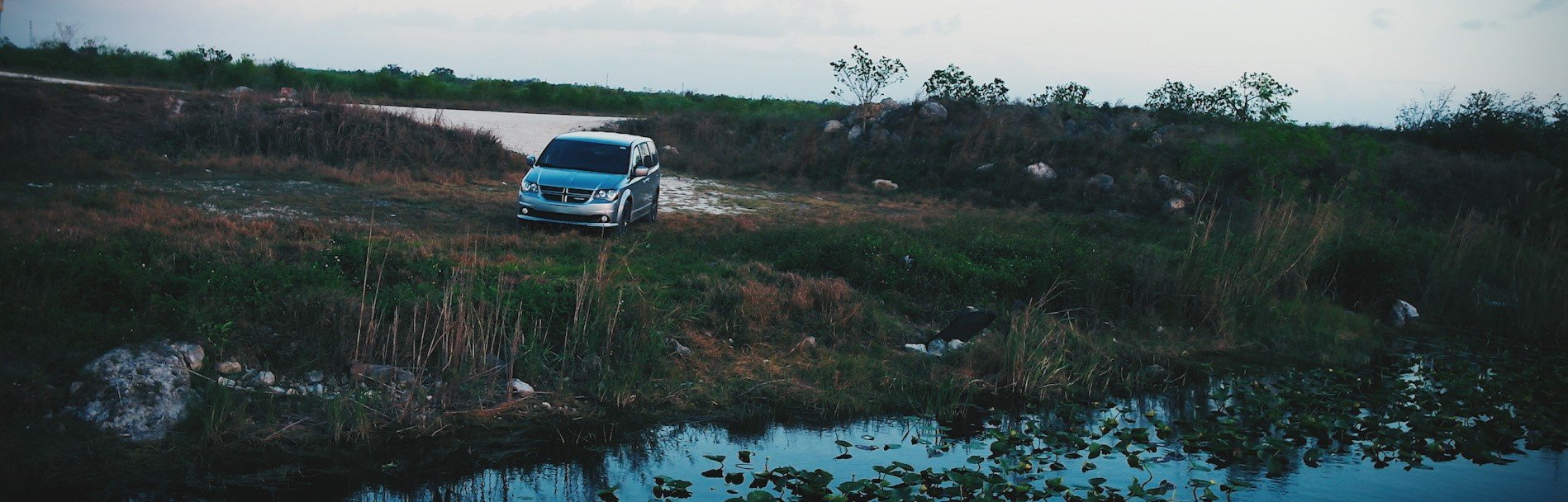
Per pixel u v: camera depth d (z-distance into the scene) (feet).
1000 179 75.82
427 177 64.44
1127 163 76.38
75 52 117.70
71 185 48.70
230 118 68.90
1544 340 40.06
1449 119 101.35
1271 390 30.40
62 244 29.91
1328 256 45.29
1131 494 20.02
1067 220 61.00
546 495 19.51
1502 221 66.44
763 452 22.71
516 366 26.07
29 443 19.36
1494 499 20.88
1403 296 45.06
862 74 93.09
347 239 36.65
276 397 22.90
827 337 32.22
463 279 30.22
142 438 20.38
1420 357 36.06
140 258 29.89
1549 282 44.34
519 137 89.45
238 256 31.91
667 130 96.02
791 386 27.71
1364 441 24.86
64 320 23.65
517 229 46.50
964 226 53.01
